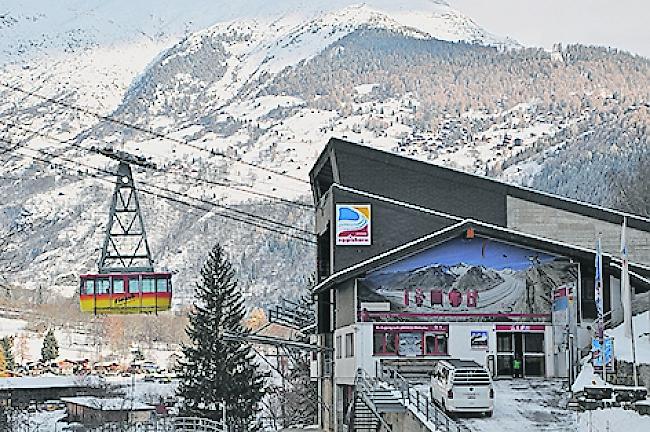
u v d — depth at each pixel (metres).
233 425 74.69
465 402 37.69
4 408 92.19
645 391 34.56
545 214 57.75
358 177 58.72
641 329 42.97
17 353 176.50
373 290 51.66
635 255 57.06
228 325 79.44
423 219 54.53
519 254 52.00
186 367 78.56
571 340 48.62
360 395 46.34
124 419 99.38
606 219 57.50
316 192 67.62
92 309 64.44
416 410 38.09
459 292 51.72
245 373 78.25
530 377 51.06
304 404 86.88
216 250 82.38
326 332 61.66
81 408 104.12
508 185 58.06
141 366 174.62
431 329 51.28
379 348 50.91
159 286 64.81
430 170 58.44
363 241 54.44
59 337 194.25
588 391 35.75
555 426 36.00
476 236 51.50
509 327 51.31
